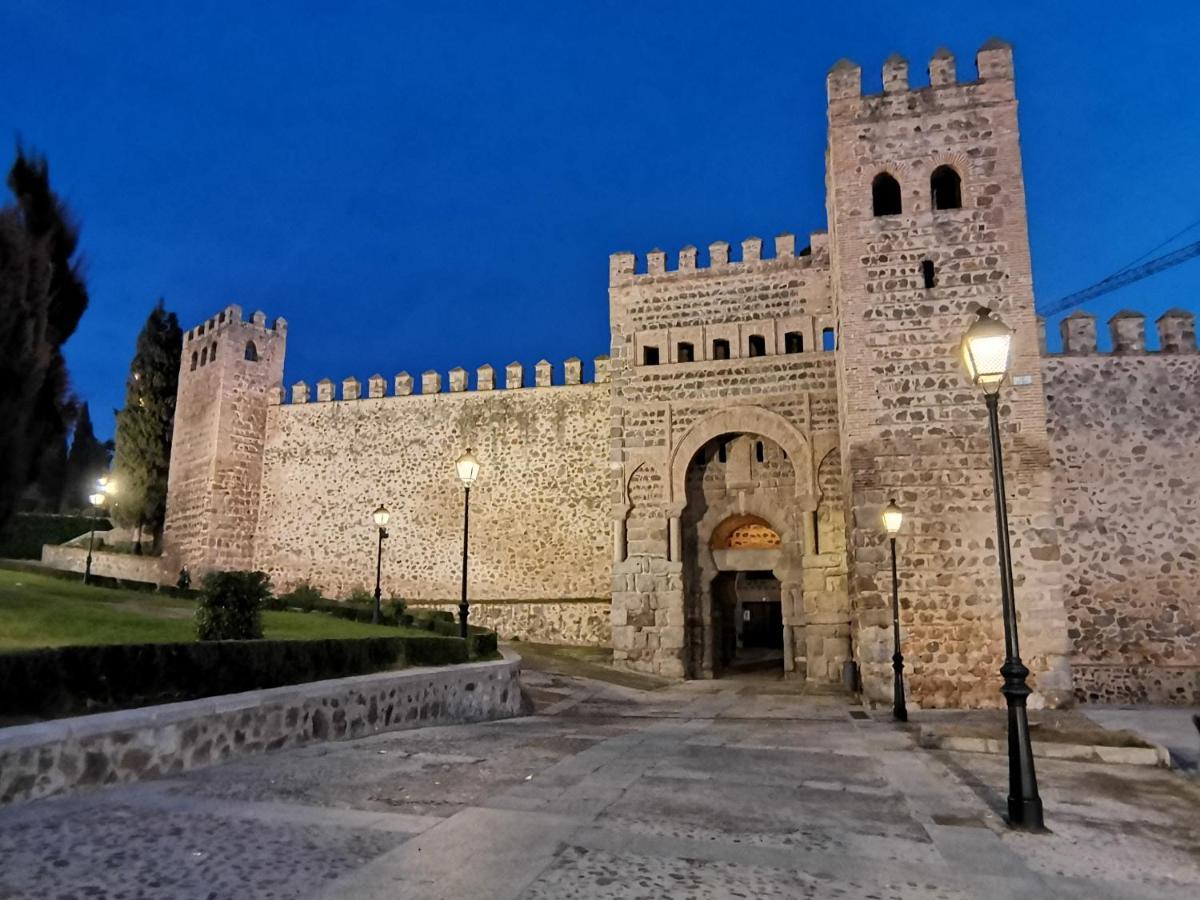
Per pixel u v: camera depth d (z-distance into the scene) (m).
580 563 30.89
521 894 5.01
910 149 20.17
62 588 20.06
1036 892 5.45
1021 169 19.53
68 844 5.76
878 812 7.53
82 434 61.34
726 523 26.97
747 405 25.94
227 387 35.88
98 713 8.12
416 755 9.80
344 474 34.75
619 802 7.54
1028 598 17.84
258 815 6.69
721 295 27.02
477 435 33.22
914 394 19.08
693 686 23.36
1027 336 18.78
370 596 30.30
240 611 13.26
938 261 19.50
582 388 32.25
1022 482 18.27
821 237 26.62
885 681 18.11
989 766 10.32
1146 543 22.08
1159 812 8.12
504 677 15.68
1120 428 22.72
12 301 11.04
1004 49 20.08
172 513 37.84
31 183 13.03
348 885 5.07
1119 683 21.52
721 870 5.62
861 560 18.70
